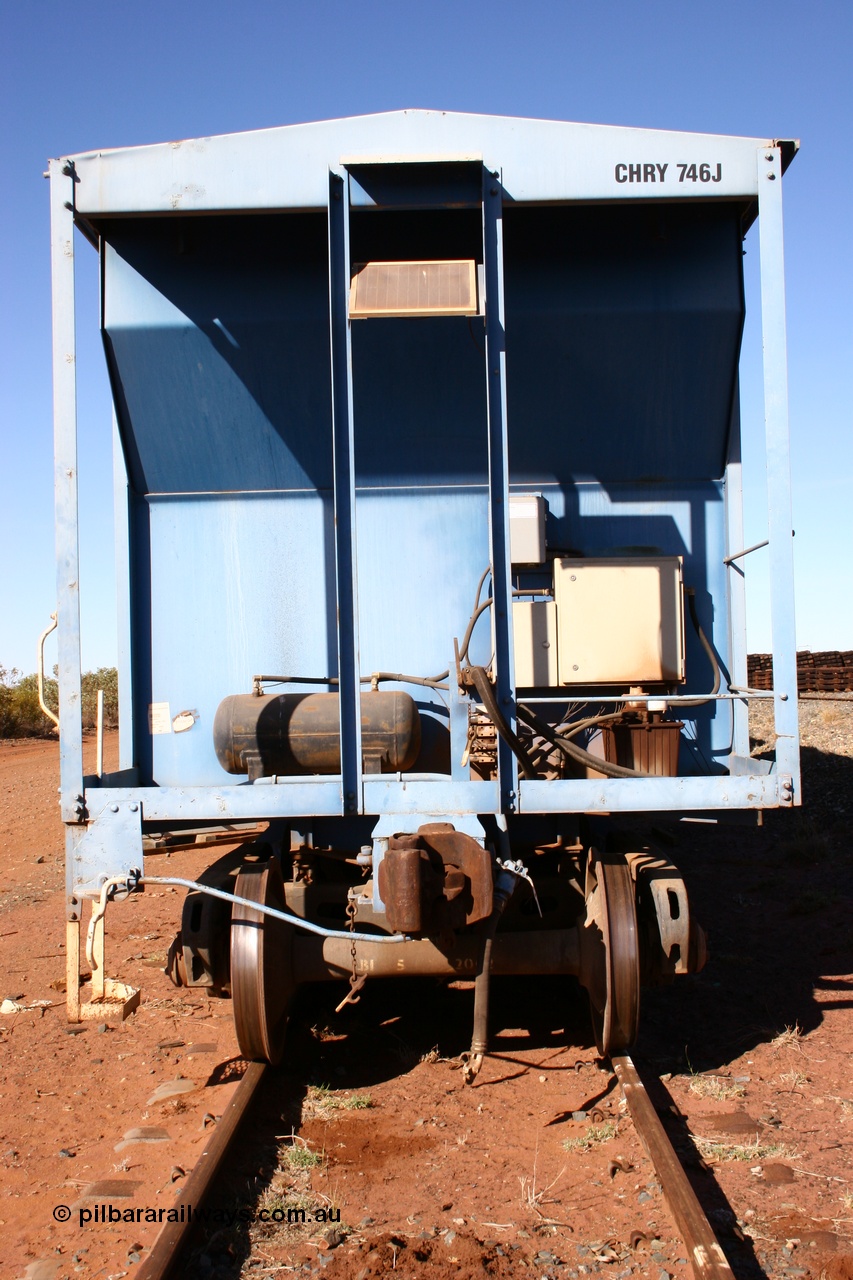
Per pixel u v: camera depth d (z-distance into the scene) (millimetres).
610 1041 4762
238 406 5223
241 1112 4246
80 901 4496
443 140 4535
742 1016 5863
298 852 5379
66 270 4547
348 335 4445
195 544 5414
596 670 5176
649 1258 3270
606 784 4371
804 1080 4855
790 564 4434
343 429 4398
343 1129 4391
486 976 4355
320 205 4551
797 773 4414
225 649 5395
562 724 5395
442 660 5355
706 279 5039
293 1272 3248
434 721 5312
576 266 5023
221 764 4961
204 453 5336
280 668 5383
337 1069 5148
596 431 5355
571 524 5445
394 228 5102
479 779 4848
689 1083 4844
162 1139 4367
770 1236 3404
